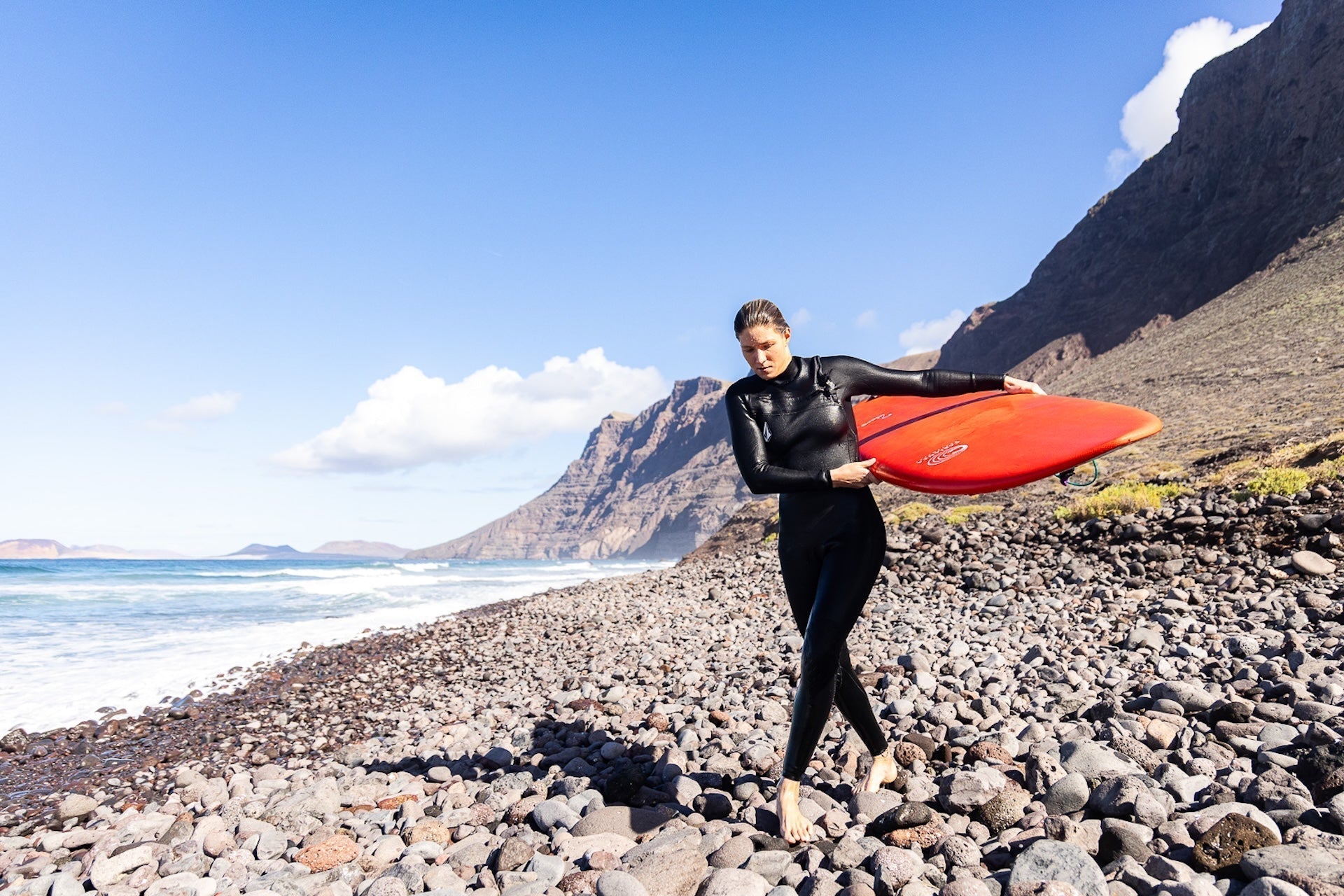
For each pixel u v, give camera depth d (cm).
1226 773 334
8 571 4975
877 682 575
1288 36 13312
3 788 621
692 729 509
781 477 311
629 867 287
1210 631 620
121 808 540
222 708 900
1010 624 761
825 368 335
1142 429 300
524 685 844
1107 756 340
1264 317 6912
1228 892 226
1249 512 971
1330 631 564
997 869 269
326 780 453
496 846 345
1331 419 2733
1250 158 13625
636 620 1258
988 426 347
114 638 1548
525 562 13150
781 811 309
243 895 305
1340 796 261
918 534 1439
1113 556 980
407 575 5200
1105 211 17800
